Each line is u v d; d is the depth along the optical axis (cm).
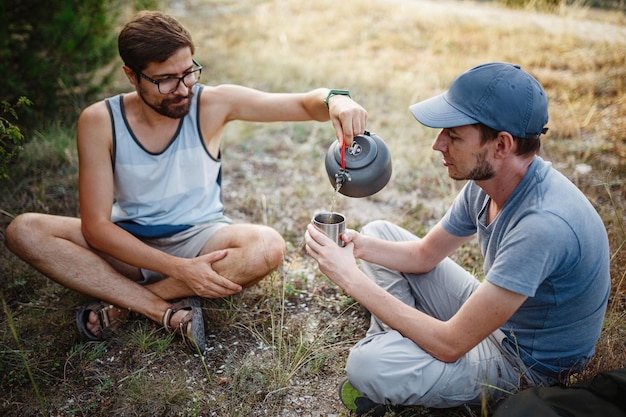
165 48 233
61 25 482
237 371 252
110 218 264
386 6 877
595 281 196
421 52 694
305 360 261
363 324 289
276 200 409
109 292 268
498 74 189
